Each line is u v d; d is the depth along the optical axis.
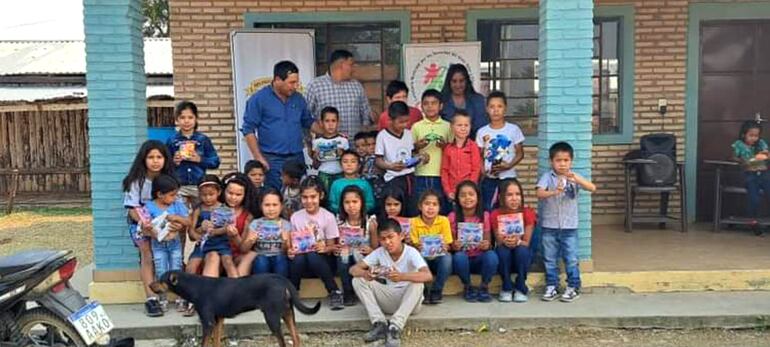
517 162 5.54
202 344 4.17
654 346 4.42
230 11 7.68
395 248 4.58
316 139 5.73
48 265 3.67
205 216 4.98
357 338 4.66
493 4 7.62
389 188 5.08
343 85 6.27
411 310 4.61
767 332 4.62
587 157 5.15
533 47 7.73
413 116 6.09
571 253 5.07
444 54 7.64
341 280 5.06
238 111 7.70
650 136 7.28
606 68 7.64
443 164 5.45
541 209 5.14
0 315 3.76
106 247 5.22
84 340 3.64
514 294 5.08
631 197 7.21
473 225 5.00
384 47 7.86
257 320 4.73
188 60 7.73
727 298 5.04
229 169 7.82
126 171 5.18
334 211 5.32
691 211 7.70
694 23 7.47
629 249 6.17
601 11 7.50
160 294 4.64
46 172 12.16
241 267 4.88
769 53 7.57
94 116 5.15
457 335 4.66
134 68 5.18
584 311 4.80
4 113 12.55
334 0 7.68
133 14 5.17
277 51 7.70
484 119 6.00
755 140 7.05
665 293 5.20
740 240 6.57
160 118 12.15
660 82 7.55
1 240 9.01
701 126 7.67
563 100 5.12
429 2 7.66
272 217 4.97
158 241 4.85
